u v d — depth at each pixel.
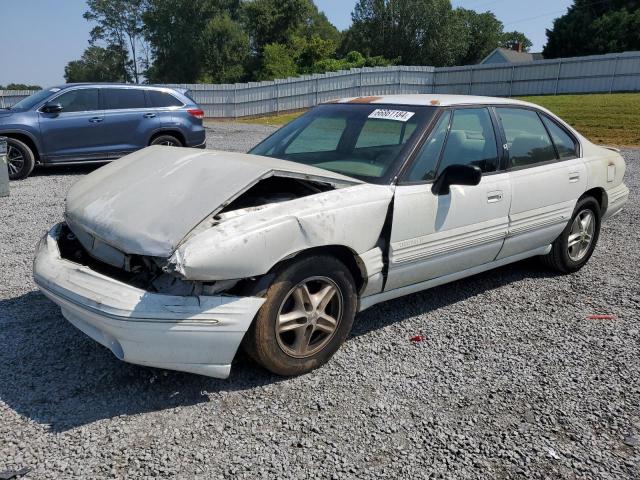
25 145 10.39
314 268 3.36
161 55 67.88
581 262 5.54
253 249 3.00
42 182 10.23
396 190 3.76
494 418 3.11
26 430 2.88
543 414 3.15
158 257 2.96
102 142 10.97
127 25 74.69
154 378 3.39
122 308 2.85
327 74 32.91
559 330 4.23
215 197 3.11
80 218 3.46
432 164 4.04
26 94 27.42
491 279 5.32
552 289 5.08
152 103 11.49
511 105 4.86
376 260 3.69
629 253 6.24
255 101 32.28
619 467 2.74
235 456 2.73
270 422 3.01
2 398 3.15
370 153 4.08
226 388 3.31
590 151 5.53
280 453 2.76
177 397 3.21
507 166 4.61
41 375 3.40
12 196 8.88
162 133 11.63
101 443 2.79
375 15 62.44
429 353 3.81
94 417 3.00
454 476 2.65
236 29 65.62
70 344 3.79
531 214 4.77
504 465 2.74
